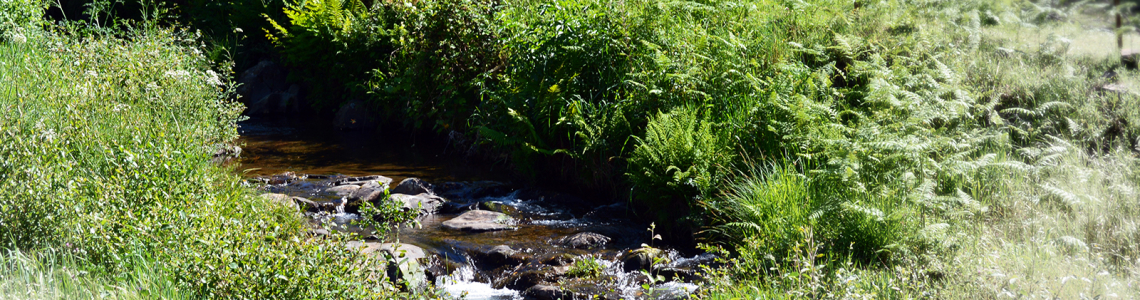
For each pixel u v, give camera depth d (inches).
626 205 288.0
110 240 147.9
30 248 156.9
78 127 197.6
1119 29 288.8
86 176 177.9
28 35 350.3
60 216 160.6
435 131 432.5
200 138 275.7
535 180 331.9
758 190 225.8
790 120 254.4
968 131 248.4
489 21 386.9
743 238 219.9
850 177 211.3
